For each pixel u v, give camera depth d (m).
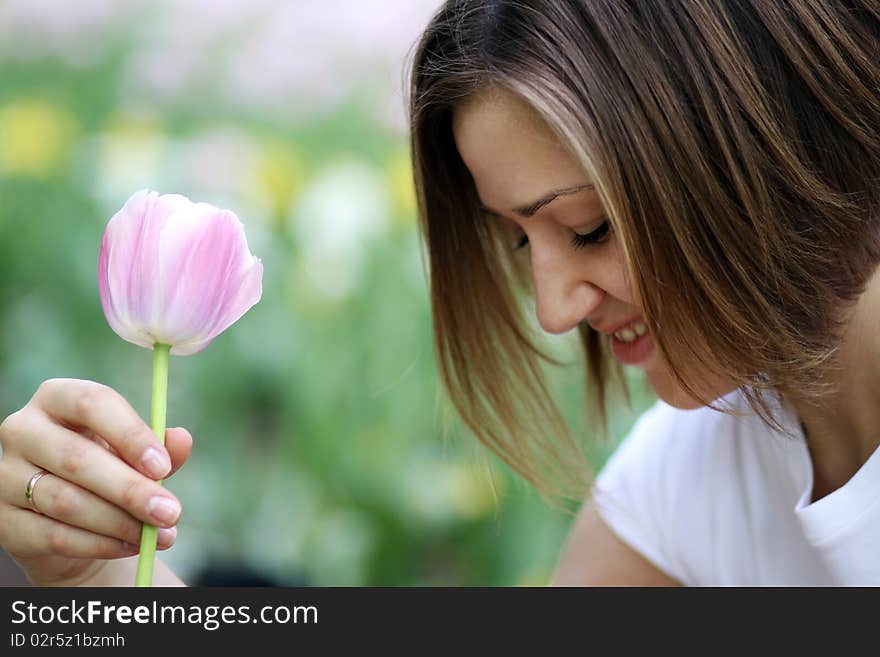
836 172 1.58
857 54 1.58
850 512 1.60
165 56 2.87
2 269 2.69
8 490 1.53
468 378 1.73
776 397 1.63
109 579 1.61
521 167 1.56
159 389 1.45
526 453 1.75
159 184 2.67
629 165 1.54
